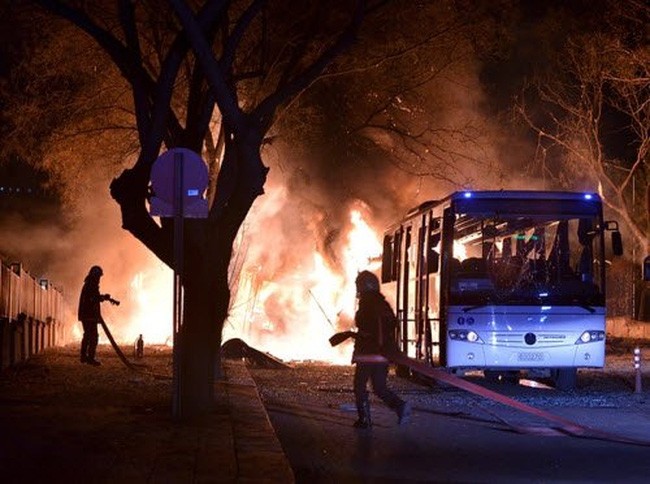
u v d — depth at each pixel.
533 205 19.36
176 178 12.55
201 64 12.77
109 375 19.19
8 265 22.86
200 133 14.52
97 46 24.88
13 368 20.28
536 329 19.17
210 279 13.29
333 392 18.56
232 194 13.49
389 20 23.70
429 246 20.97
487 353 19.12
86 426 12.06
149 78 13.79
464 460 11.25
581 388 20.20
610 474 10.41
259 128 13.51
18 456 9.90
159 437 11.28
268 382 20.48
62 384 17.27
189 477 8.95
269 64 22.16
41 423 12.23
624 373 23.67
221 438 11.25
